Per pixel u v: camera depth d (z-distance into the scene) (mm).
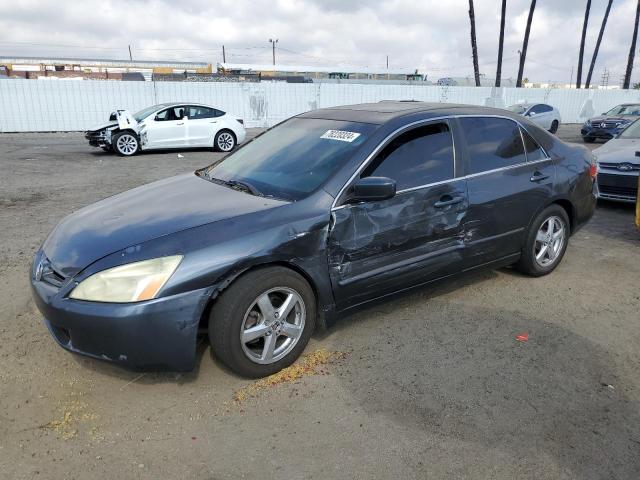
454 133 4117
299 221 3246
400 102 4684
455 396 3129
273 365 3283
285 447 2691
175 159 14078
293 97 25906
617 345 3760
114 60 44844
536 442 2746
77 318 2852
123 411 2959
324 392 3150
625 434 2818
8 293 4473
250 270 3121
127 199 3850
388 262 3689
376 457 2625
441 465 2578
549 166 4719
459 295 4559
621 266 5371
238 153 4531
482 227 4215
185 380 3246
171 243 2969
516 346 3721
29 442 2705
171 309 2861
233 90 24641
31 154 14602
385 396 3117
